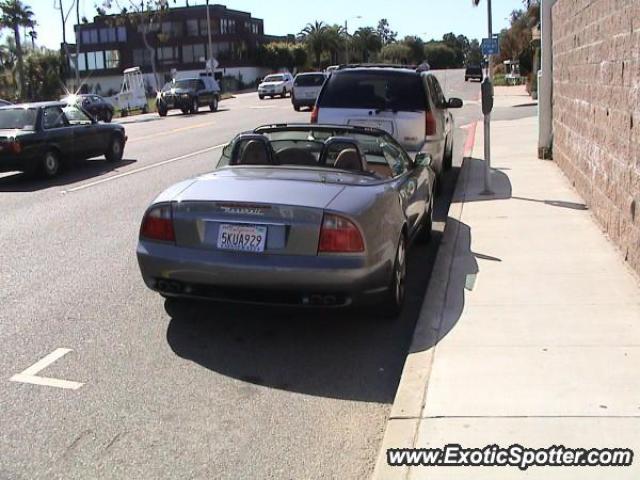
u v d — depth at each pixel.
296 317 5.84
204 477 3.58
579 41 9.49
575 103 9.96
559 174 11.47
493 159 13.79
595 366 4.40
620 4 6.76
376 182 5.76
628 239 6.42
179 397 4.45
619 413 3.81
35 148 13.48
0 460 3.74
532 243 7.38
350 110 9.98
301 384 4.64
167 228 5.21
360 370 4.86
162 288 5.30
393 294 5.56
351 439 3.95
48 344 5.29
